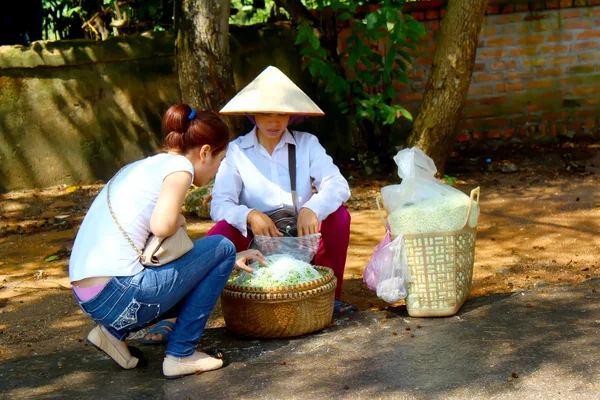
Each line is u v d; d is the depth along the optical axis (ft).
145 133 25.99
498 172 25.48
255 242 12.84
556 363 10.55
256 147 13.16
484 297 13.84
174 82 26.11
